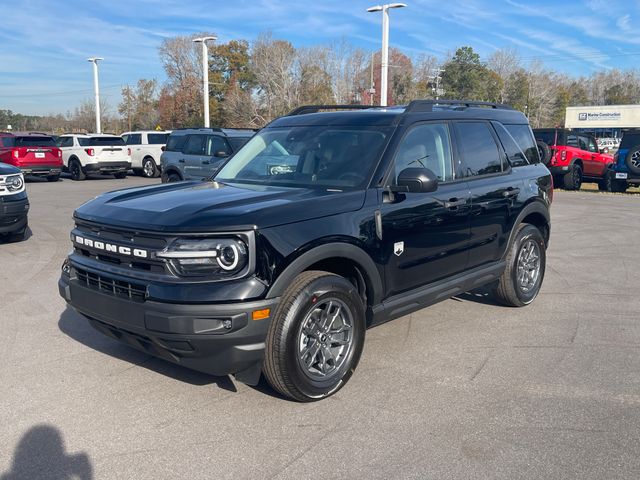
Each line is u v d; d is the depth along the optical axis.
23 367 4.59
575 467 3.25
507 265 5.93
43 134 22.22
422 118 4.97
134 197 4.35
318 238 3.88
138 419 3.79
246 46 63.84
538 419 3.80
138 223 3.75
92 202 4.40
